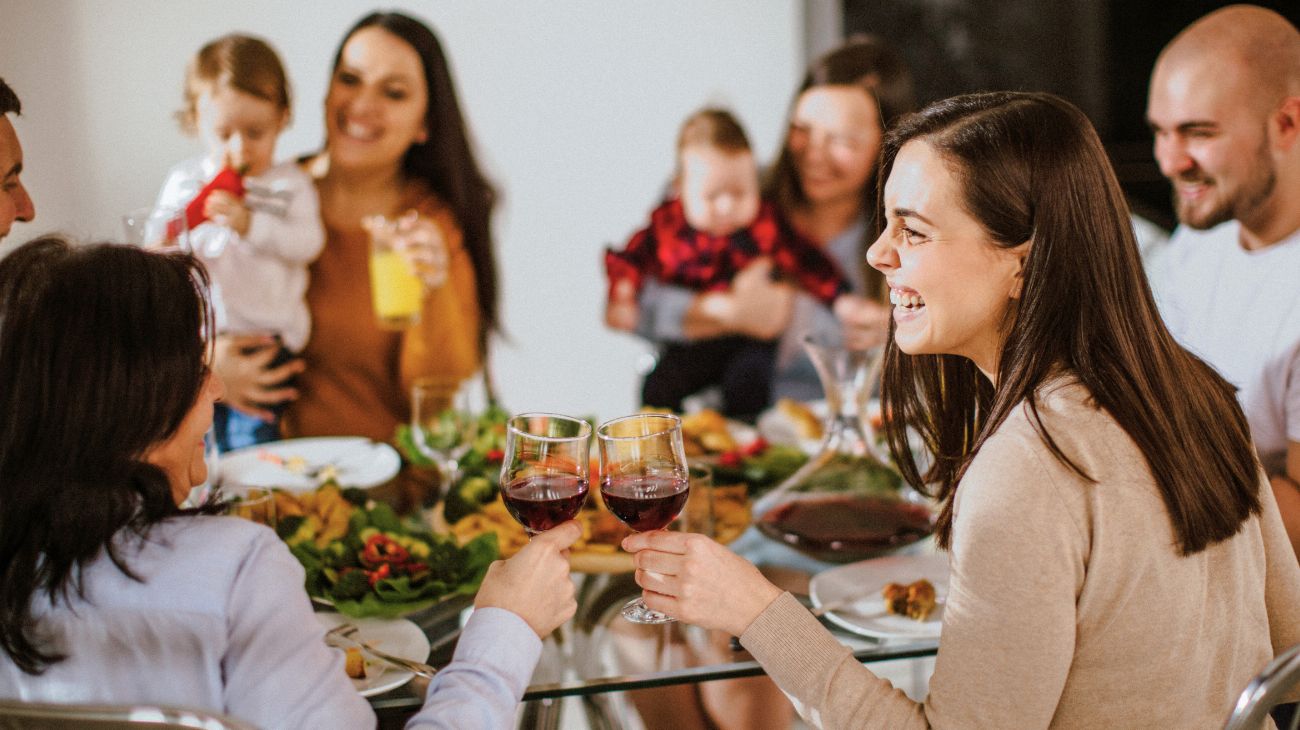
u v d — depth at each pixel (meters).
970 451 1.04
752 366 3.16
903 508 1.55
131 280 0.91
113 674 0.92
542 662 1.21
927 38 3.56
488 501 1.58
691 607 1.07
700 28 3.57
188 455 0.98
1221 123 2.06
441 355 3.17
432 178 3.09
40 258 0.92
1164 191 3.39
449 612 1.34
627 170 3.62
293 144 3.25
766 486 1.78
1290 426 1.96
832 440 1.63
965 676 0.95
